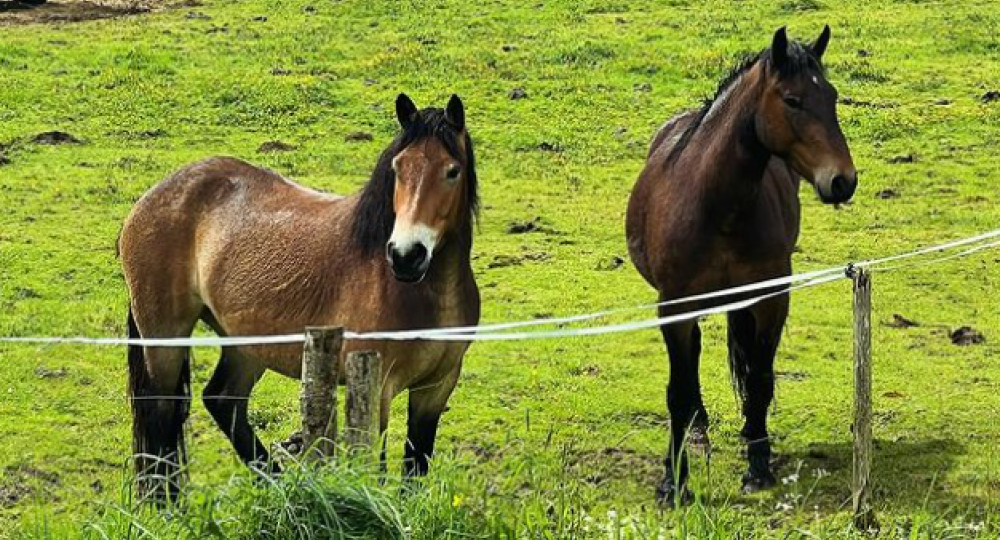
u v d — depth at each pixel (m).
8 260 16.48
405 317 8.72
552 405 12.27
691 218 10.06
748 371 10.48
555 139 21.92
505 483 8.16
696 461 10.69
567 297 15.44
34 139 21.41
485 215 18.55
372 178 8.89
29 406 12.27
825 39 10.12
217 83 24.25
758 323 10.27
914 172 20.14
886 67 25.11
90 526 7.50
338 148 21.27
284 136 21.95
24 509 10.17
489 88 24.30
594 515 8.64
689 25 28.05
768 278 10.16
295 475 7.20
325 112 23.11
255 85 24.12
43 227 17.75
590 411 12.15
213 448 11.28
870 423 8.38
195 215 10.00
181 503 7.49
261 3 31.28
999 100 23.19
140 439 9.97
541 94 24.00
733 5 29.69
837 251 17.08
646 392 12.62
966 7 29.09
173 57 26.05
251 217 9.75
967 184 19.62
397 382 8.74
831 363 13.41
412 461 8.79
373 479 7.29
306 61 26.03
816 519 8.68
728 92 10.08
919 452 11.03
